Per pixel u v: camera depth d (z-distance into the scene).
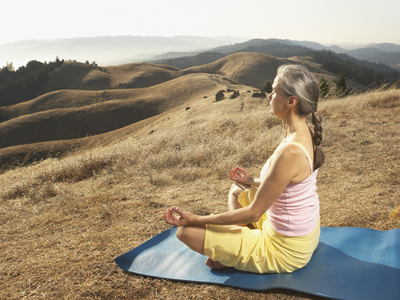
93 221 3.15
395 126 5.91
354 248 2.15
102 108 84.88
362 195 3.29
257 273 1.94
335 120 6.96
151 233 2.80
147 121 63.50
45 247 2.69
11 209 3.89
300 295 1.80
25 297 1.96
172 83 103.62
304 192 1.63
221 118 8.12
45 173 5.39
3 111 94.06
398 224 2.59
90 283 2.07
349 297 1.68
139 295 1.94
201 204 3.46
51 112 82.81
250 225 2.21
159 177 4.41
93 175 5.18
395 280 1.75
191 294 1.89
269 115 7.86
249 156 5.15
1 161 48.38
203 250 1.84
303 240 1.75
